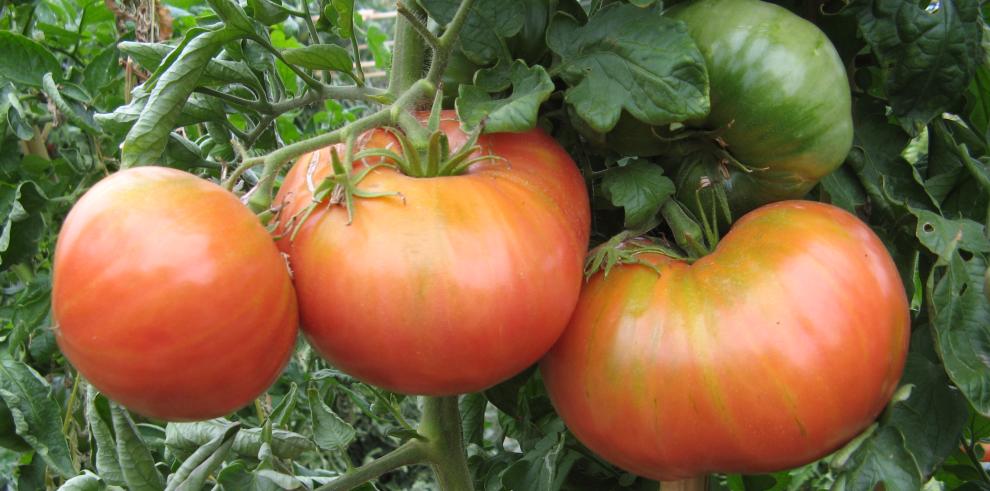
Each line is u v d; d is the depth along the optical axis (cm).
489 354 37
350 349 37
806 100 42
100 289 33
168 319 33
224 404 36
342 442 50
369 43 111
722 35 42
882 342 39
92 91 72
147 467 45
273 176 38
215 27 44
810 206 42
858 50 48
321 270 36
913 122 46
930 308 43
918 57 45
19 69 67
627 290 41
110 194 34
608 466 57
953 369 41
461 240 36
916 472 39
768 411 38
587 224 42
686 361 39
